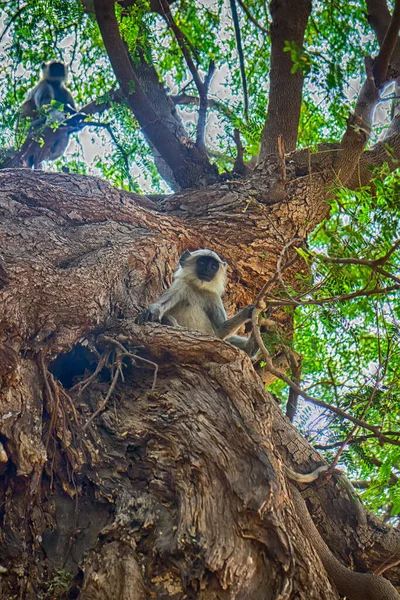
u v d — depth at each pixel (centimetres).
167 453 530
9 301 555
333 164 888
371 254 591
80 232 720
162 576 462
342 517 579
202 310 782
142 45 1033
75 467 535
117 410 573
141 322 620
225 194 891
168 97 1070
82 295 609
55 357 581
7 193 729
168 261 774
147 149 1070
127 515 498
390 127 1007
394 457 657
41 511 512
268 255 848
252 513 471
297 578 462
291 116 943
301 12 927
